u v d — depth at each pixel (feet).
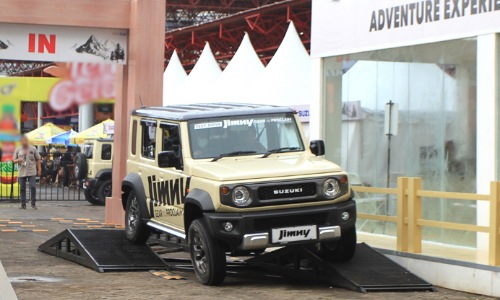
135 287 34.50
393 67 46.98
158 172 39.50
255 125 37.93
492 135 39.93
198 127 37.32
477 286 33.35
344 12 50.24
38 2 61.05
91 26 62.64
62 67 73.77
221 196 33.68
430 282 35.81
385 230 47.37
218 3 178.19
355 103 50.06
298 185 34.27
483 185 40.42
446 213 43.24
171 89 112.98
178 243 46.55
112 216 66.08
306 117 79.25
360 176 49.90
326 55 51.96
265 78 86.99
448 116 43.16
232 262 42.27
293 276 36.99
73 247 46.26
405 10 45.29
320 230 34.14
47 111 195.62
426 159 44.78
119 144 65.62
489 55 39.99
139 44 62.90
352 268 35.68
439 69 43.62
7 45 60.85
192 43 164.04
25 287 34.09
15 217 71.36
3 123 80.64
